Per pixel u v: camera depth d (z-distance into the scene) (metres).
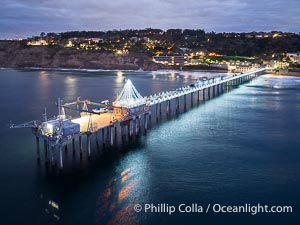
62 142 54.91
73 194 48.41
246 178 53.72
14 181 52.22
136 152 65.50
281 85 185.50
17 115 99.69
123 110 73.50
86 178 53.41
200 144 71.12
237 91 158.62
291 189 49.84
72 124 58.00
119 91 162.00
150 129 83.25
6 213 43.56
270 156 63.72
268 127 86.12
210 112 105.94
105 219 42.44
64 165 58.19
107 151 65.56
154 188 50.28
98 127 62.28
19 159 61.00
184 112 106.00
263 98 135.88
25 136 75.81
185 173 55.69
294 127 86.06
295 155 64.19
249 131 82.00
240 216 42.94
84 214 43.47
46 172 55.41
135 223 41.56
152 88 178.62
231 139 75.00
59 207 45.06
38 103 123.25
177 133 79.81
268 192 48.97
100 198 47.34
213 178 53.75
